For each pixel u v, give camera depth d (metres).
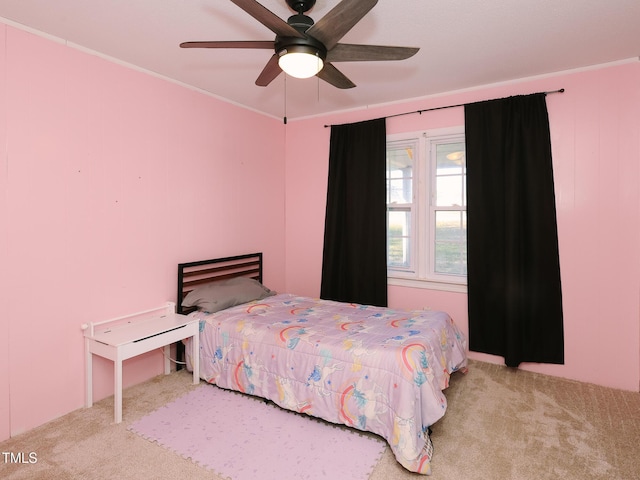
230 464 1.94
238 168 3.82
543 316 3.06
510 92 3.20
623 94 2.79
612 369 2.88
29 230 2.27
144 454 2.02
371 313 3.05
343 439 2.16
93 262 2.60
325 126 4.16
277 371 2.50
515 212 3.09
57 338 2.41
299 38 1.72
